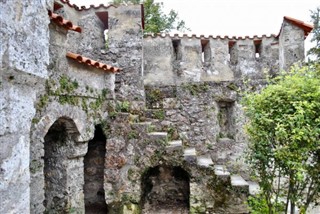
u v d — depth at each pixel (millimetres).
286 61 6855
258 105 3965
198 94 6961
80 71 4652
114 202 5590
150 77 7590
